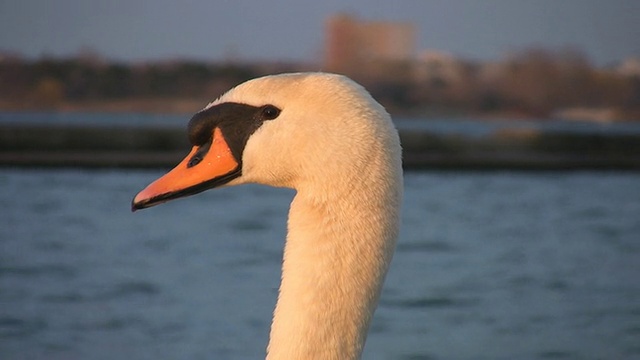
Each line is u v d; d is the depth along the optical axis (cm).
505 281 1527
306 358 443
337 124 447
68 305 1354
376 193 446
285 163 455
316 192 449
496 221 2088
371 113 449
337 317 445
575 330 1260
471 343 1207
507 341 1212
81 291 1431
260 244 1802
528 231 1970
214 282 1499
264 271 1580
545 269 1611
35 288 1445
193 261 1647
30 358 1126
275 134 456
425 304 1391
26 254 1680
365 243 445
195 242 1811
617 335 1236
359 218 446
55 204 2188
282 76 469
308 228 449
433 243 1833
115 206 2186
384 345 1198
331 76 462
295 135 452
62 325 1259
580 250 1783
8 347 1168
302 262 449
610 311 1345
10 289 1440
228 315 1313
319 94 454
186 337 1218
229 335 1227
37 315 1295
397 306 1384
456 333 1245
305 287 447
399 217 452
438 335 1233
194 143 481
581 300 1405
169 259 1659
